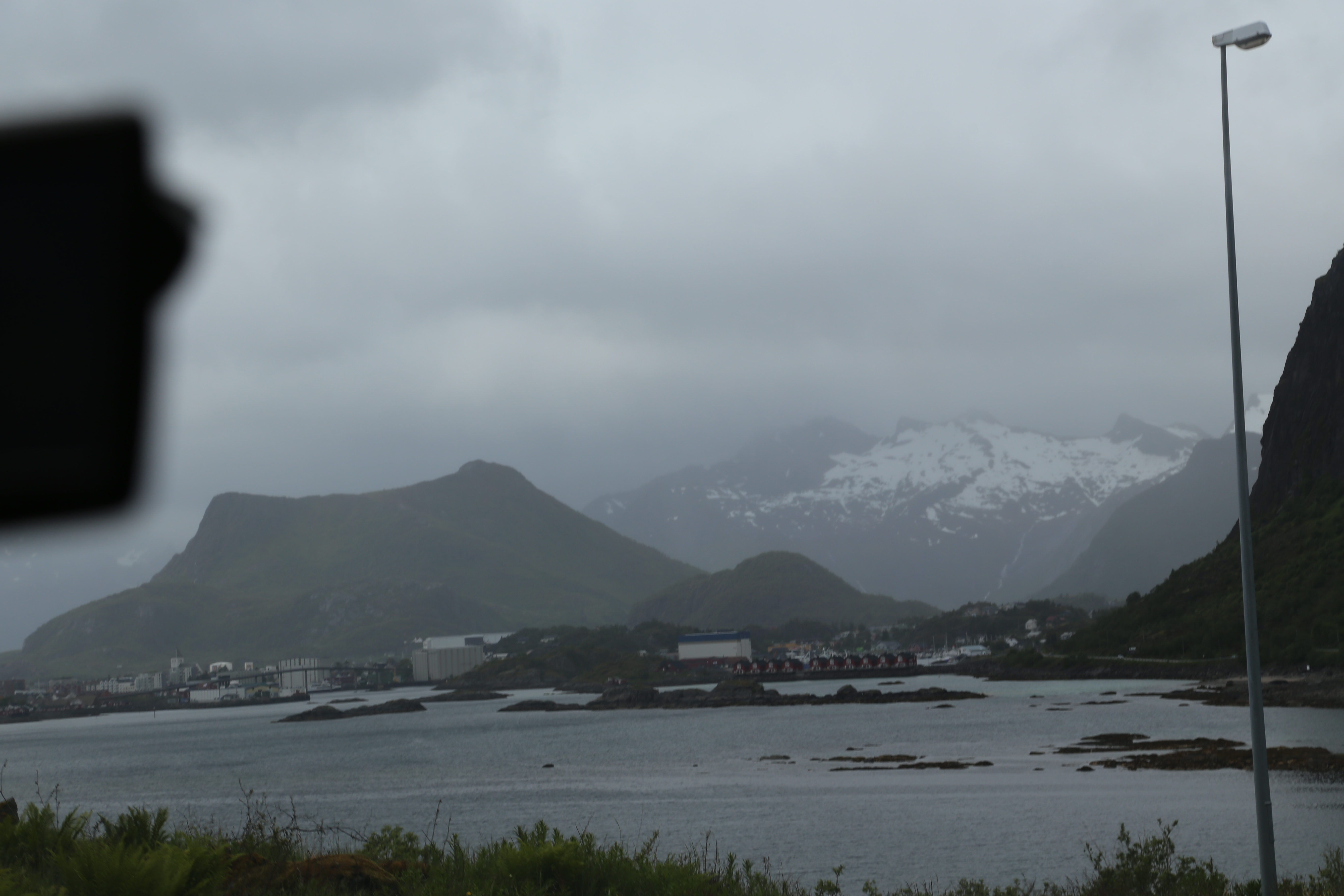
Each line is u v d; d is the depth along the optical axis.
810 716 184.88
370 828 55.56
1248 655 21.47
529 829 57.66
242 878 17.53
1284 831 48.41
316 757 151.38
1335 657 162.12
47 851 18.58
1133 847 26.75
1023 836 51.44
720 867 23.30
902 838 52.62
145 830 20.14
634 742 143.12
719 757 110.31
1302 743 85.62
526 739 163.25
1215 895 24.02
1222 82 24.28
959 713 160.50
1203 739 90.94
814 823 59.06
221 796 92.19
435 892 17.92
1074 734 109.62
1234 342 23.39
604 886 19.80
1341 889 23.36
